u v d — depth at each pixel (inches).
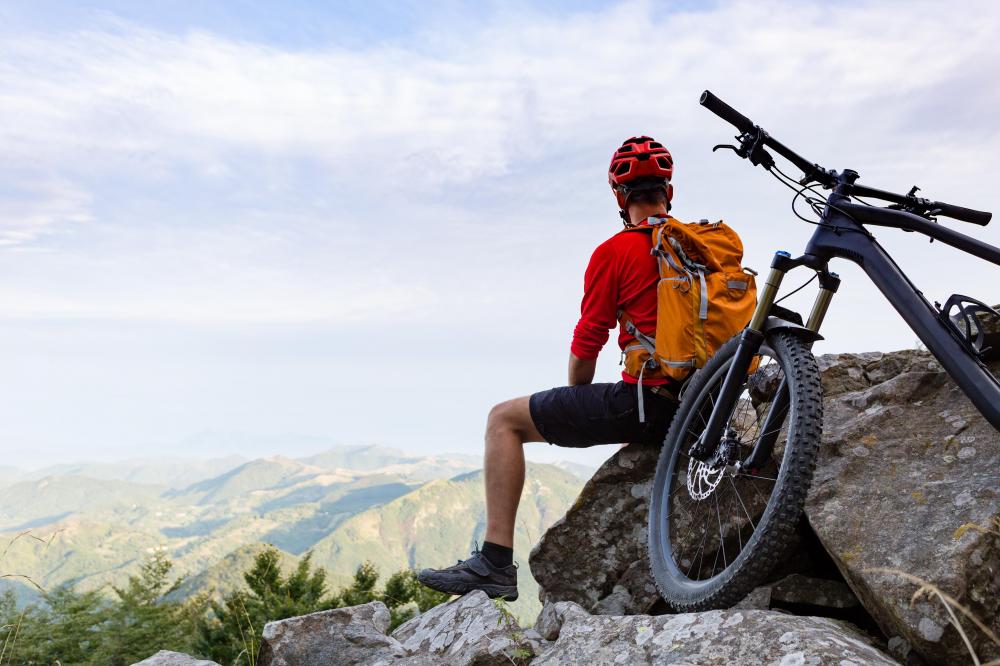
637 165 145.8
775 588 127.3
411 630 135.7
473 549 145.7
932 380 129.7
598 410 143.3
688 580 117.9
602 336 146.1
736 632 92.2
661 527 131.7
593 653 101.7
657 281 138.7
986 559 94.1
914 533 103.0
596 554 154.7
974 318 94.5
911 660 96.2
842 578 124.6
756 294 135.1
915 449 119.0
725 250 135.6
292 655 129.0
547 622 121.1
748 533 132.0
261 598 908.6
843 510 113.9
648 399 139.6
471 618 126.5
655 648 96.0
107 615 1024.2
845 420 131.7
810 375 102.6
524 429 150.6
